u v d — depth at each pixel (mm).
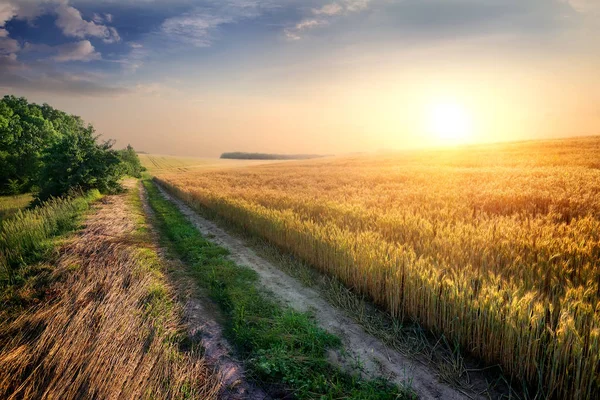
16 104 49531
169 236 12750
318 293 6781
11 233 10469
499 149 41156
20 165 36094
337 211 11000
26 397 3688
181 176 49594
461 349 4707
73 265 8117
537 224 7406
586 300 4113
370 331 5250
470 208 10922
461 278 4797
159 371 4117
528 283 4730
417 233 7668
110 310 5617
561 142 40031
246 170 53562
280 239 9656
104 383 3803
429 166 29859
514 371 4031
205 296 6914
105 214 15562
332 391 3949
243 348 4965
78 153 23562
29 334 5180
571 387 3502
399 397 3789
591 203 9406
